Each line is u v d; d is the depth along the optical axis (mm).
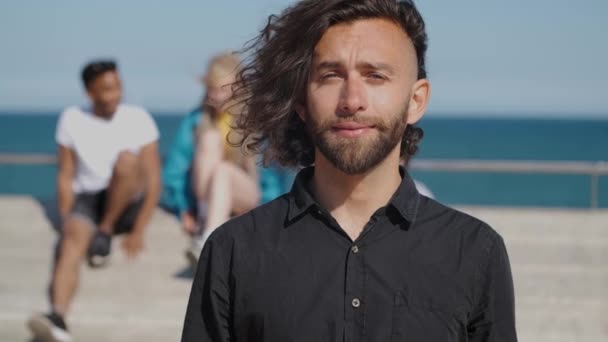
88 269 5547
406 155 2203
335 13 1920
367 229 1927
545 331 4668
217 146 4832
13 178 24781
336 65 1904
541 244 6184
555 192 33438
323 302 1890
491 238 1937
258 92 2119
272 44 2057
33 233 6309
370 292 1887
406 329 1864
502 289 1928
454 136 144750
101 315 4816
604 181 31891
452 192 34094
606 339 4586
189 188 5082
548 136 155625
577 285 5324
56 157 6371
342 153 1886
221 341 1980
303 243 1944
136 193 5113
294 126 2193
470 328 1939
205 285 2006
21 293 5109
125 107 5203
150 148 5180
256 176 4891
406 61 1933
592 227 6684
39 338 4613
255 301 1927
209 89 4711
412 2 1973
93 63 5160
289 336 1887
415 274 1896
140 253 5836
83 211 4953
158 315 4820
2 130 158875
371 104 1877
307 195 1960
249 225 2006
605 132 174000
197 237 4926
